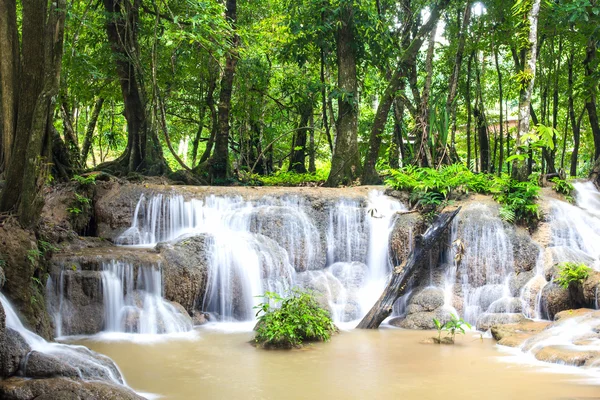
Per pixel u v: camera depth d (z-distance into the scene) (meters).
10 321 7.61
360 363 8.46
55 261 10.34
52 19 8.89
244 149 24.56
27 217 8.73
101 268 10.63
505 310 11.64
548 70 20.31
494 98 24.36
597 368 7.88
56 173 14.33
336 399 6.75
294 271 12.92
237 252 12.12
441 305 11.95
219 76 22.66
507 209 13.09
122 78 17.39
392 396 6.86
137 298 10.79
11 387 5.86
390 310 11.34
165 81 20.11
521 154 13.65
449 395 6.91
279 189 14.42
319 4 17.39
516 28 17.77
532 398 6.78
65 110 18.09
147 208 13.82
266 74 20.61
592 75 17.14
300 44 18.34
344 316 12.09
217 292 11.95
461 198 14.01
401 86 17.98
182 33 13.19
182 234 12.48
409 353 9.15
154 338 10.04
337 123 17.64
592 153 25.69
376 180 16.98
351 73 17.55
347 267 13.36
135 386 7.20
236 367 8.17
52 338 8.83
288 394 6.92
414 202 14.20
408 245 13.27
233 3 18.30
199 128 24.16
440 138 16.03
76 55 17.06
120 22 17.39
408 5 19.30
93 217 13.95
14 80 9.32
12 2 9.37
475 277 12.57
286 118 26.16
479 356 8.95
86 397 5.87
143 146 17.64
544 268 12.27
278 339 9.36
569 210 13.52
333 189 14.65
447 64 21.48
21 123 8.94
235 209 13.77
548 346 8.89
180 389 7.08
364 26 17.33
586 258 12.41
